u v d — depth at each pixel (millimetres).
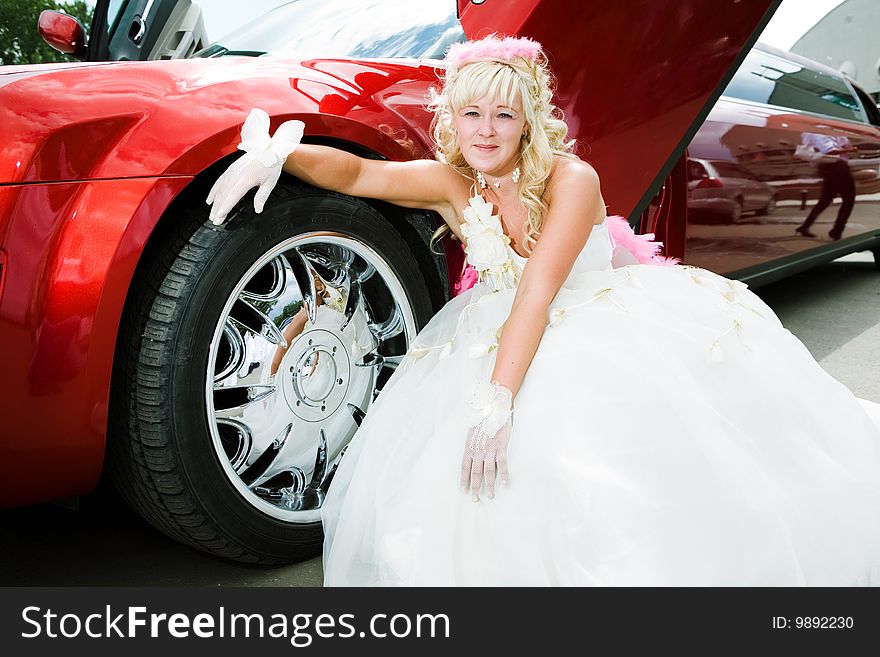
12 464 1438
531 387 1386
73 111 1445
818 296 4836
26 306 1383
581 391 1339
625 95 2129
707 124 3162
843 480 1431
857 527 1391
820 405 1547
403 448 1487
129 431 1535
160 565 1796
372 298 1892
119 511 2098
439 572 1339
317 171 1600
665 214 2779
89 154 1436
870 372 3154
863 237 4910
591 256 1697
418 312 1888
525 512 1303
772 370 1522
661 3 2051
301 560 1787
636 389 1338
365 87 1799
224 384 1646
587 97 2057
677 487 1256
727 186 3240
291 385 1747
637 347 1409
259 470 1736
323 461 1817
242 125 1548
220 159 1559
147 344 1505
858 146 4551
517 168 1621
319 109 1658
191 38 2779
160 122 1495
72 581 1716
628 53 2068
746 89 3730
